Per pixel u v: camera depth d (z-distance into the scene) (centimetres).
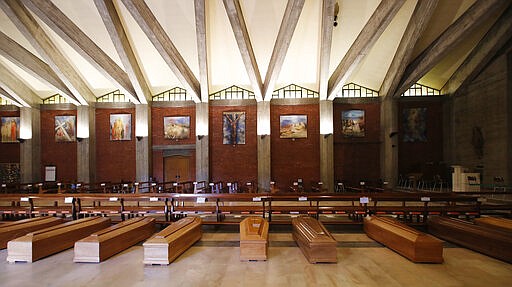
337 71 1438
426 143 1585
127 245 596
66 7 1075
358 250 581
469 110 1380
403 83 1414
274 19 1171
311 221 635
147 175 1600
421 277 450
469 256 542
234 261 523
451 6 1036
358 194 770
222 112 1639
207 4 1095
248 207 789
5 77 1445
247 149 1625
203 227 791
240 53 1263
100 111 1673
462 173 1165
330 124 1520
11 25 1142
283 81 1591
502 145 1177
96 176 1655
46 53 1228
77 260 518
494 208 756
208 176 1582
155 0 1070
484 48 1201
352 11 1109
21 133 1611
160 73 1504
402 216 889
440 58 1174
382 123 1578
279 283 430
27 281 443
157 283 432
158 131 1666
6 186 1294
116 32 1136
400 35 1213
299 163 1600
